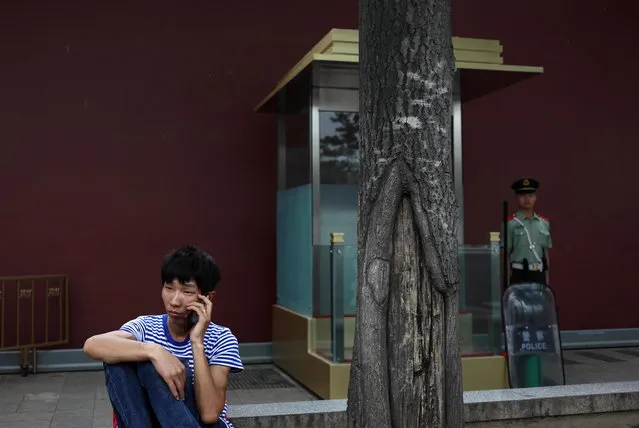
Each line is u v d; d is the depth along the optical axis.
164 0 9.17
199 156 9.20
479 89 8.45
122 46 9.03
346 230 7.92
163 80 9.12
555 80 10.27
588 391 5.26
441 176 3.63
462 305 7.06
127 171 8.98
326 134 7.86
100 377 8.27
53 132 8.80
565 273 10.18
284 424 4.73
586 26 10.44
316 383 7.12
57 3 8.87
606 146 10.41
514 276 7.94
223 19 9.34
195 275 3.15
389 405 3.56
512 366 6.88
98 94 8.94
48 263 8.72
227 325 9.17
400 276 3.60
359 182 3.78
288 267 8.54
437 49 3.65
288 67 9.48
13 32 8.73
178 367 2.98
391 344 3.58
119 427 3.02
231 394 7.48
